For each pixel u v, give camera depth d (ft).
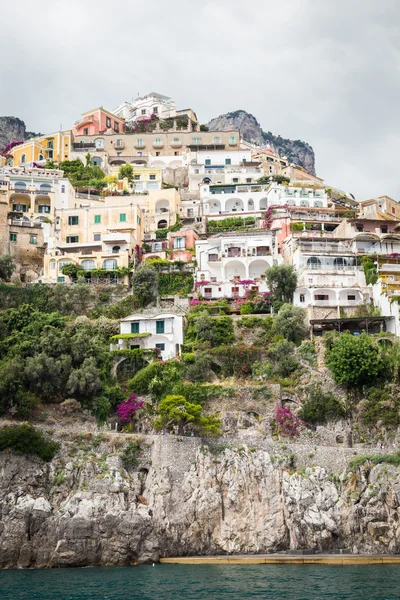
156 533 278.46
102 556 269.23
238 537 282.56
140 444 304.09
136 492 290.97
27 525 272.31
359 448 300.20
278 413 325.42
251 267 443.32
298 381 343.05
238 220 508.12
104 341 375.25
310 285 403.54
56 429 305.53
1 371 322.96
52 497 282.97
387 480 282.77
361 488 285.02
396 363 334.85
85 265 442.91
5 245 459.73
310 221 485.97
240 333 380.37
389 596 205.36
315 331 380.17
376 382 334.65
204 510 285.02
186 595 212.02
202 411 331.16
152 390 338.54
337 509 283.38
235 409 330.13
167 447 296.71
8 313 389.60
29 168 553.23
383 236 443.73
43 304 414.00
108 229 480.23
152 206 530.68
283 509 286.87
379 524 276.00
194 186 601.62
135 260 453.99
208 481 290.76
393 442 315.99
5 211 465.47
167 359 355.77
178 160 652.48
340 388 336.70
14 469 285.43
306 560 265.95
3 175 504.02
